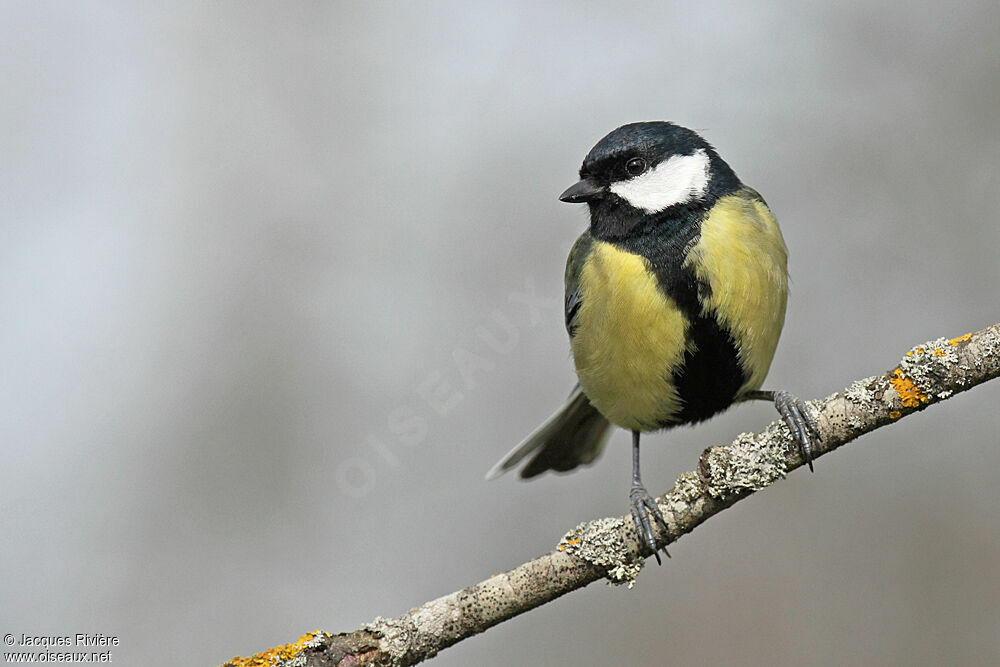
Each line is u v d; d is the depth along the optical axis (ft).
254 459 36.78
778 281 26.21
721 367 26.32
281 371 38.24
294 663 19.16
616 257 26.35
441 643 19.97
